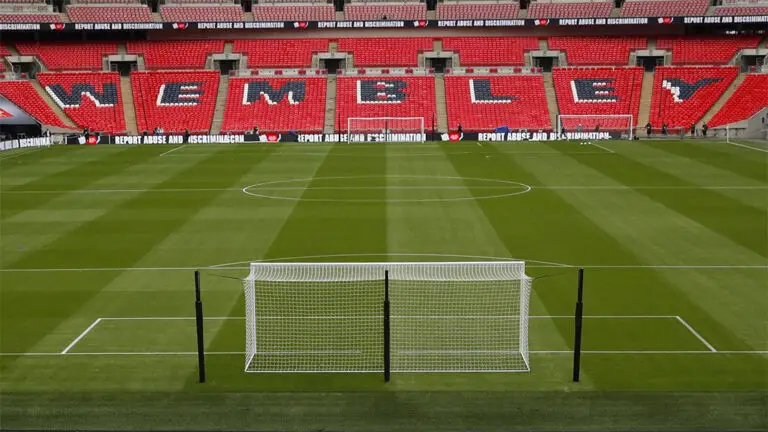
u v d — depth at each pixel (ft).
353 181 153.38
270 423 53.93
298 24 268.00
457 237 106.42
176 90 257.55
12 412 55.88
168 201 133.59
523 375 61.62
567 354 65.77
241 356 65.87
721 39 271.69
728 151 195.21
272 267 88.48
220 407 56.44
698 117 243.81
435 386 59.62
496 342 67.82
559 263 92.99
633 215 119.14
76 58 269.23
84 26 262.47
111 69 272.51
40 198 137.18
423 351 65.87
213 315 75.77
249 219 118.73
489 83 261.65
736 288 82.99
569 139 229.45
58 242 105.70
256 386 59.93
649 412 55.11
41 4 276.21
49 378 62.08
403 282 82.12
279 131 243.40
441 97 257.34
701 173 159.74
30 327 73.41
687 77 256.93
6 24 257.75
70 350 67.77
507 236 106.73
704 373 61.87
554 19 267.18
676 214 119.65
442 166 174.29
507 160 183.42
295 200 133.49
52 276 89.56
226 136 233.35
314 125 246.06
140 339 70.13
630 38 274.98
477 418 54.49
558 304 77.87
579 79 260.62
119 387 60.23
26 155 199.11
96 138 231.30
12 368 64.08
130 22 264.31
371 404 56.70
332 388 59.47
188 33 280.51
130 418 54.80
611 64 268.00
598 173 160.86
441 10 282.36
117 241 105.81
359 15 283.38
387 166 175.22
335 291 79.82
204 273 90.17
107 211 125.70
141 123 245.65
